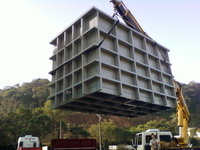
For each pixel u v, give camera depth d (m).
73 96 16.20
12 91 125.50
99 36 15.66
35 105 112.88
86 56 16.19
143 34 21.23
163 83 20.59
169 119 121.94
